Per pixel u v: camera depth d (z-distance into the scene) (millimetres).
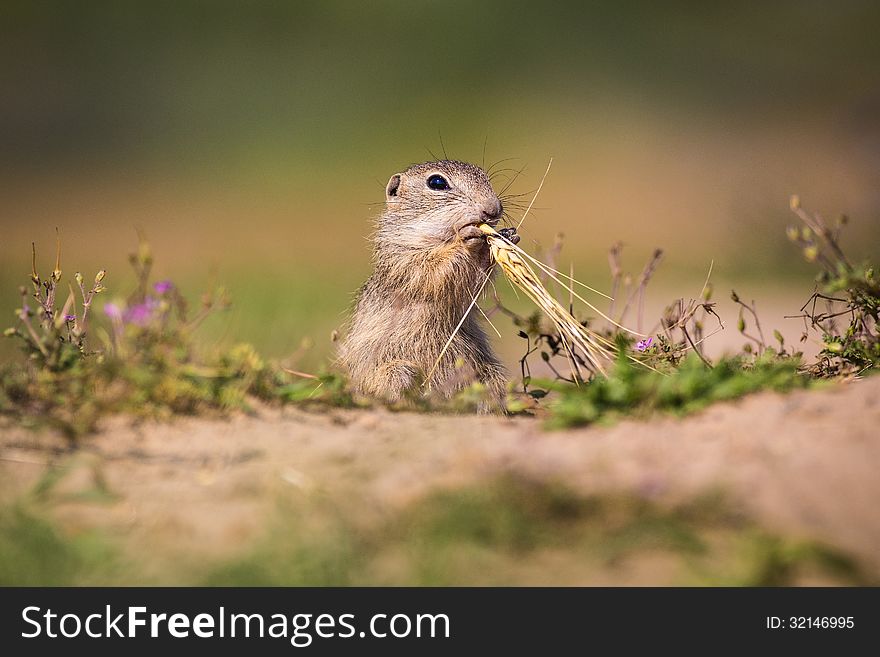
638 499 7309
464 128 47875
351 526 7137
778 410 8734
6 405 9047
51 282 10500
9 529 7086
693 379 9297
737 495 7418
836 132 42156
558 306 11258
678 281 27297
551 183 41156
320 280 26234
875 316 10742
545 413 10945
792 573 6797
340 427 9250
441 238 12156
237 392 9344
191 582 6812
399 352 12062
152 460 8305
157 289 9664
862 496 7379
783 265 28844
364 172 44594
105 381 9188
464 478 7688
